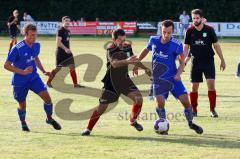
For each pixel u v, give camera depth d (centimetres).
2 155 1691
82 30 9150
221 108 2644
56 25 9394
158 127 2009
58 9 10556
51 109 2064
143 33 9212
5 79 3722
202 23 2428
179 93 2023
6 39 8356
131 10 10562
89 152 1736
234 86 3469
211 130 2111
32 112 2480
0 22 9588
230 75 4084
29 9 10600
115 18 10556
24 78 2017
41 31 9406
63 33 3341
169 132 2069
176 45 2017
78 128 2145
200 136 1997
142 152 1739
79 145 1833
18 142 1875
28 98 2891
